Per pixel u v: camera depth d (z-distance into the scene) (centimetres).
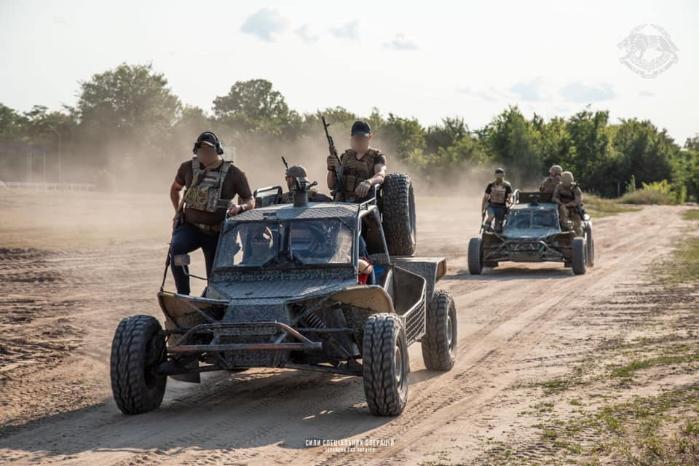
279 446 705
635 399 839
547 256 2305
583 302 1661
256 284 869
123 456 676
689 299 1638
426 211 5734
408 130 14262
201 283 1928
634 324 1362
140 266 2227
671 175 12219
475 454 671
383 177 1015
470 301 1717
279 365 784
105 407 855
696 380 910
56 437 741
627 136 12412
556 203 2448
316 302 828
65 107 15975
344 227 904
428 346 1014
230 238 909
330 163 1055
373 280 924
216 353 792
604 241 3512
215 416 813
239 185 934
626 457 644
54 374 1016
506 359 1109
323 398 891
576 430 730
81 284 1889
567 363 1065
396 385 780
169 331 836
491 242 2355
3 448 708
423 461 656
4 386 951
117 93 15462
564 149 11850
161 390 842
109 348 1181
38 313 1490
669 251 2905
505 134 11756
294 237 900
